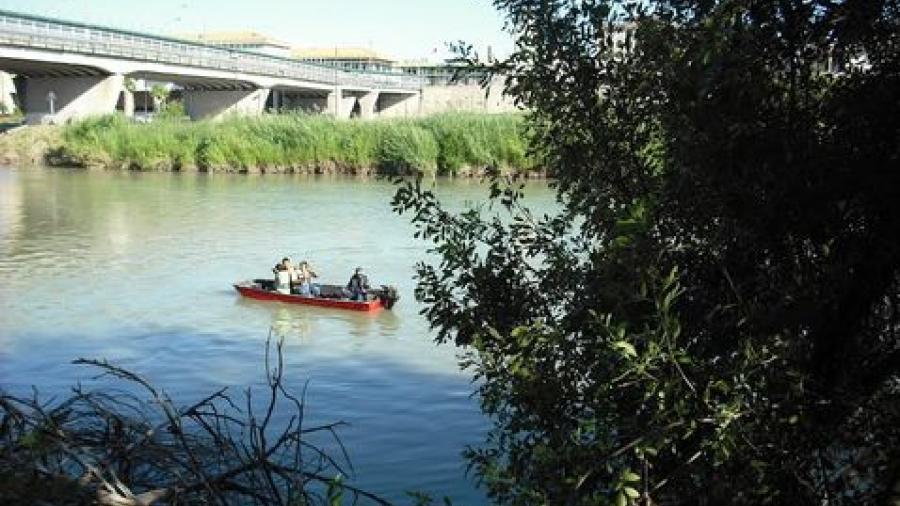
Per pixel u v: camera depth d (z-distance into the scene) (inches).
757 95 165.5
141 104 4468.5
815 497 162.1
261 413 503.8
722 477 158.6
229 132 2234.3
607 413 169.0
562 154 211.8
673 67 177.8
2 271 946.7
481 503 382.9
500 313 212.1
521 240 221.1
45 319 737.6
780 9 161.0
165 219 1363.2
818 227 173.2
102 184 1884.8
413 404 521.7
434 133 2001.7
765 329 165.2
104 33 2405.3
